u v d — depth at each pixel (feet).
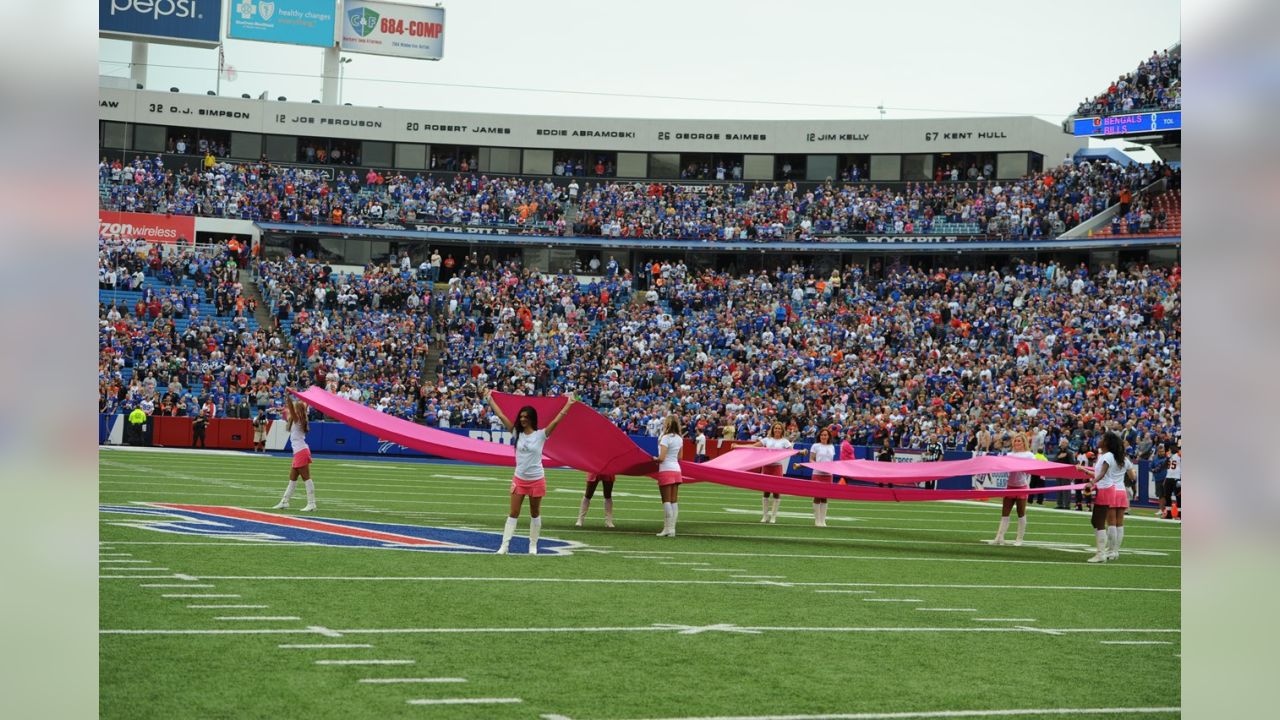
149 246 151.74
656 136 180.55
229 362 128.26
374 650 23.82
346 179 176.65
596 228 169.48
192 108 173.47
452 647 24.57
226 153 175.73
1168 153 160.66
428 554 41.01
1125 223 147.84
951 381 124.06
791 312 146.00
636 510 70.23
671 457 53.72
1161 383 113.70
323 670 21.66
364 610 28.68
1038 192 161.07
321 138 178.70
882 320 140.97
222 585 31.42
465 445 55.72
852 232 165.68
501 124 180.34
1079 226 153.69
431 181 177.17
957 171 173.17
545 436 43.16
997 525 71.87
